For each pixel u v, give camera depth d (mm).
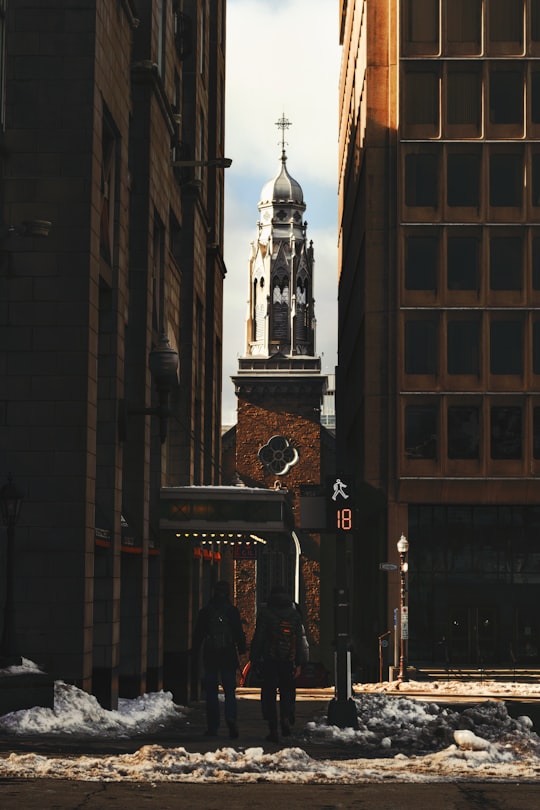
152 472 50906
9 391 34000
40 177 34438
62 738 24266
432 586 92812
